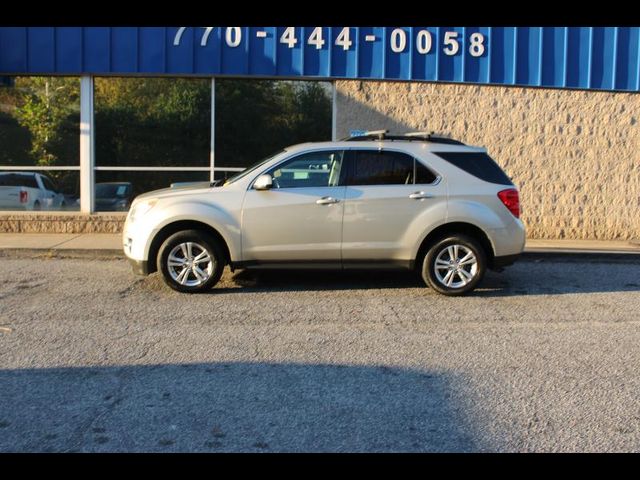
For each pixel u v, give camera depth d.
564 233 12.58
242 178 7.73
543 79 12.29
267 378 4.98
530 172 12.57
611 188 12.66
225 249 7.78
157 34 11.91
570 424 4.20
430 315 6.96
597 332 6.36
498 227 7.78
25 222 12.33
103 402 4.48
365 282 8.56
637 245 11.80
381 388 4.79
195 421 4.19
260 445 3.88
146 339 5.95
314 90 12.39
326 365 5.29
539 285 8.66
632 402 4.57
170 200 7.63
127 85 12.30
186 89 12.32
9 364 5.24
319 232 7.63
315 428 4.11
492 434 4.05
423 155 7.81
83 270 9.21
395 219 7.65
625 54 12.32
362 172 7.74
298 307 7.21
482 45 12.16
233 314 6.88
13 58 11.89
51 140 12.38
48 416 4.25
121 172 12.43
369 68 12.12
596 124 12.52
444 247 7.75
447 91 12.32
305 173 7.74
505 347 5.84
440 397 4.63
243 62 11.99
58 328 6.28
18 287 8.09
